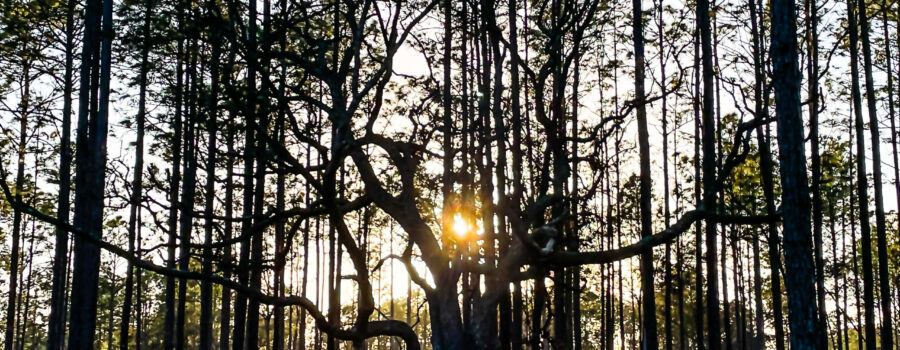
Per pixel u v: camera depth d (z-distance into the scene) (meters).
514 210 10.78
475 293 12.80
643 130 21.36
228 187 21.56
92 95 22.97
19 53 24.25
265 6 14.37
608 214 25.81
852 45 24.72
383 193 11.02
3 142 24.58
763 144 21.42
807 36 23.47
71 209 30.81
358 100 10.94
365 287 11.03
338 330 11.12
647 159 21.19
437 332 10.36
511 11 16.88
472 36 17.64
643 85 21.72
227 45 12.54
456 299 10.51
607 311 34.00
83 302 19.55
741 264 42.06
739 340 37.47
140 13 15.54
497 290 10.41
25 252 40.91
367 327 11.27
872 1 26.30
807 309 12.40
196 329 56.94
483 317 10.26
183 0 12.17
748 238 26.55
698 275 27.02
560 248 12.24
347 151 10.27
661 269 32.75
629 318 61.97
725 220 10.91
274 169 10.90
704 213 10.91
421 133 12.63
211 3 11.19
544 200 10.97
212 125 12.05
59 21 25.02
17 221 30.91
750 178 23.98
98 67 22.55
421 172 13.52
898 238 36.34
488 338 10.18
